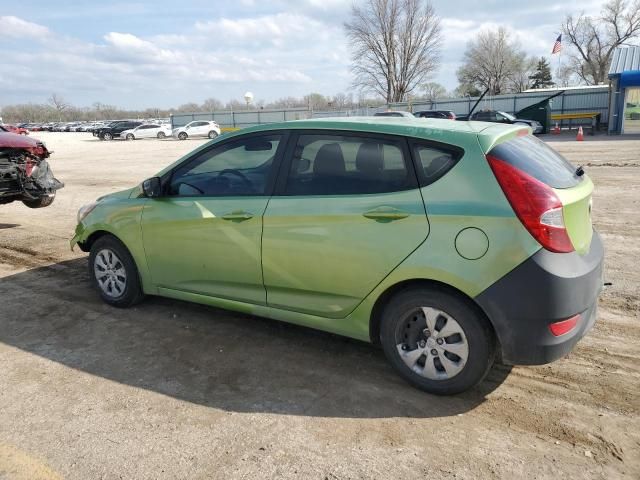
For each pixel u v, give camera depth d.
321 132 3.62
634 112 28.39
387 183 3.29
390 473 2.63
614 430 2.93
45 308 4.88
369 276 3.32
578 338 3.07
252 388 3.46
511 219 2.91
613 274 5.43
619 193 9.89
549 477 2.59
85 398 3.37
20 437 2.97
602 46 66.12
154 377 3.62
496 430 2.97
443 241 3.05
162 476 2.64
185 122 54.75
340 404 3.25
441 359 3.23
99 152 28.20
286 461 2.74
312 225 3.48
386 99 62.50
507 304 2.93
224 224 3.89
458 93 74.12
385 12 57.94
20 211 9.98
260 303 3.90
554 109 38.41
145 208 4.41
